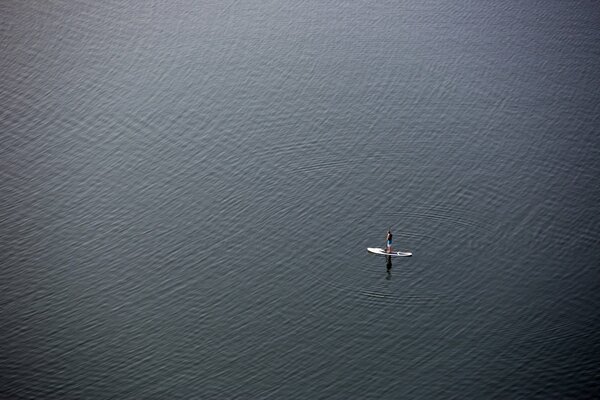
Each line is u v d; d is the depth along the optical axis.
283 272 97.81
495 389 82.50
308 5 153.00
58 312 93.38
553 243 101.12
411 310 92.44
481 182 111.44
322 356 86.81
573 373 84.00
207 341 89.06
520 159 115.56
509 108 125.75
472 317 91.31
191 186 112.00
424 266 98.19
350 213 106.31
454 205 107.31
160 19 148.25
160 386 83.75
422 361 86.00
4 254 101.56
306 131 121.69
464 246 101.06
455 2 153.50
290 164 115.25
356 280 96.44
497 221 104.62
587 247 100.38
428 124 123.06
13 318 92.56
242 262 99.50
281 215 106.38
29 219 107.12
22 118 124.88
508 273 97.00
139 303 94.44
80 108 127.25
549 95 127.94
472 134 120.81
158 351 88.00
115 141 120.88
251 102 128.00
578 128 121.06
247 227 104.69
